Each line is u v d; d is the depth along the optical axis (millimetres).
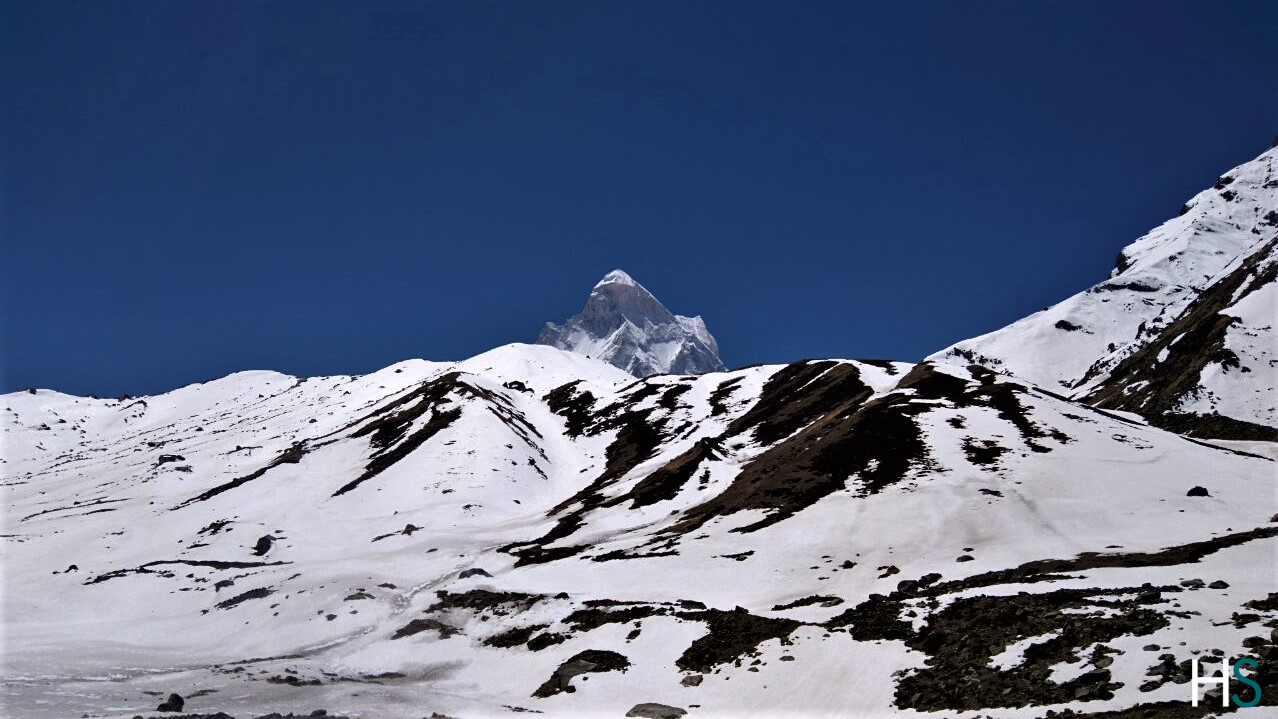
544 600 64812
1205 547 53719
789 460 101062
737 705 40594
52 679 53406
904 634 43094
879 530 70812
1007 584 48688
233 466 174375
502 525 115812
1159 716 26781
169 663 61125
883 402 112688
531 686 49750
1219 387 156500
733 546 74375
